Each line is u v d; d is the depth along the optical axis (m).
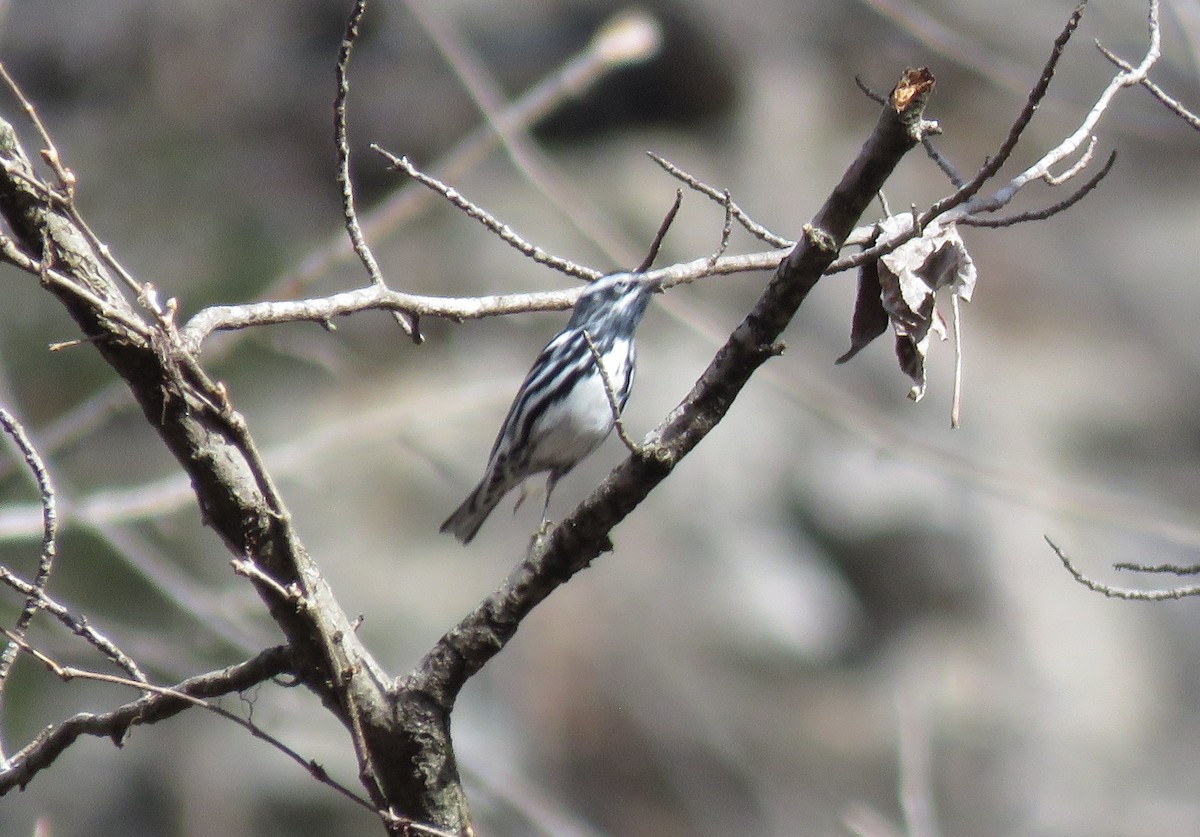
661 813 14.96
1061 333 18.72
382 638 13.87
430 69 18.39
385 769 3.78
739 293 17.06
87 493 12.81
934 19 18.28
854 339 4.01
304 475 9.09
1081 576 4.18
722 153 18.64
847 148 18.92
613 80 18.61
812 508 16.78
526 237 16.83
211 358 9.23
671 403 15.68
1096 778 16.06
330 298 4.12
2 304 13.82
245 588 12.36
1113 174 20.08
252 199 17.38
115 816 13.22
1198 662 17.08
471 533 7.20
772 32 19.41
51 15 18.97
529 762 14.70
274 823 13.58
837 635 16.34
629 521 16.42
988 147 18.72
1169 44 12.93
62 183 3.39
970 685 16.39
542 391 6.64
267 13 19.09
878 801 15.50
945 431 16.94
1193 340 18.98
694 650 15.84
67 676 3.65
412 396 14.92
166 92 18.58
